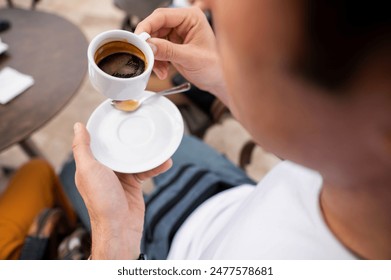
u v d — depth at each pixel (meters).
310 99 0.22
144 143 0.69
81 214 1.14
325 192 0.39
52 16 1.42
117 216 0.62
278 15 0.21
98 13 2.55
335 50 0.20
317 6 0.20
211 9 0.26
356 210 0.34
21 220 1.11
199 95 1.33
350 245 0.40
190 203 0.93
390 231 0.33
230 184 0.99
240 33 0.23
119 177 0.69
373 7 0.19
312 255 0.42
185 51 0.72
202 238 0.74
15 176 1.23
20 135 1.12
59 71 1.26
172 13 0.72
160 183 1.06
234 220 0.61
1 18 1.40
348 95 0.21
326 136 0.24
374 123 0.22
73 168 1.23
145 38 0.67
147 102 0.74
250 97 0.26
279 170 0.58
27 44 1.33
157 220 0.90
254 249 0.48
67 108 2.05
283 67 0.22
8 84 1.21
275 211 0.49
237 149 1.89
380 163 0.25
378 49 0.19
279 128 0.26
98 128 0.70
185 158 1.16
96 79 0.59
